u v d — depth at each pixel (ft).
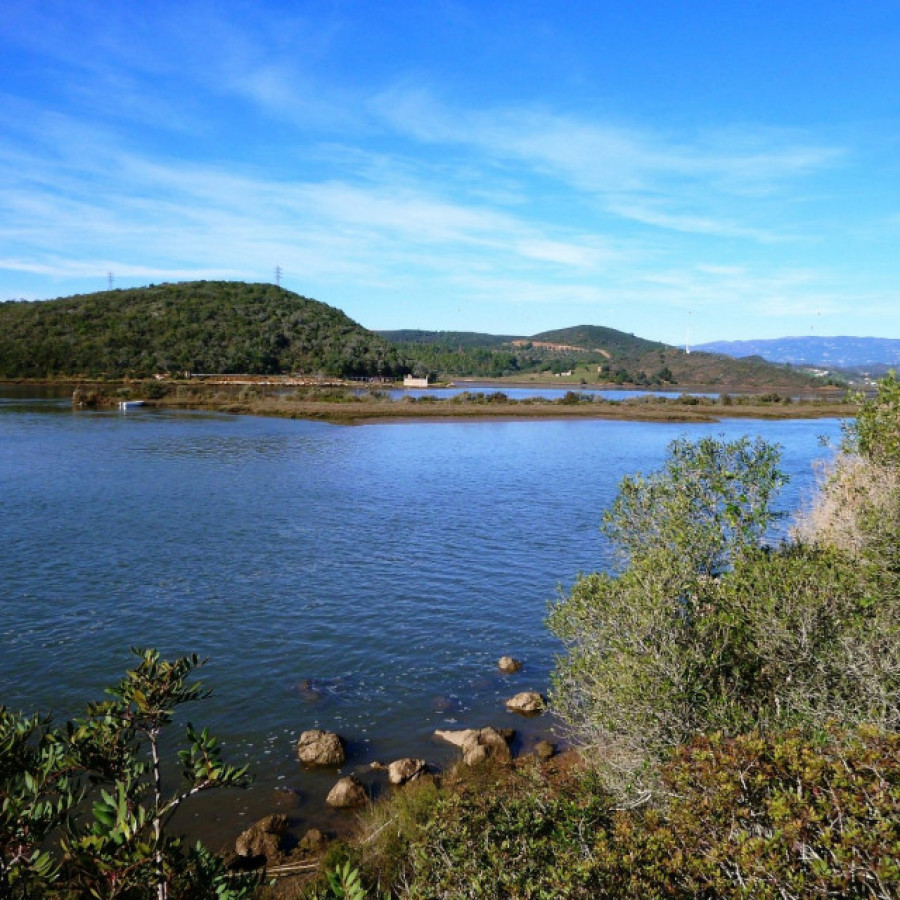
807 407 364.17
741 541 39.24
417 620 74.69
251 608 76.02
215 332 554.46
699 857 20.06
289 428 254.88
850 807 17.99
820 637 31.42
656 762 28.99
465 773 46.21
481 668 64.49
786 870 17.49
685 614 34.88
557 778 36.78
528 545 103.50
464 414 308.60
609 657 36.24
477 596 82.17
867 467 47.70
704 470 43.21
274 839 39.96
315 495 136.77
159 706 17.74
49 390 388.78
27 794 16.60
